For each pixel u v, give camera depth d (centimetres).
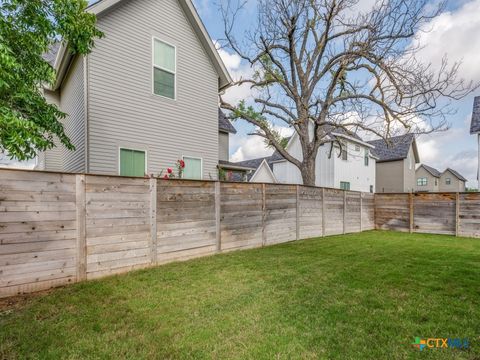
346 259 521
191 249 502
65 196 351
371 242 733
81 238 364
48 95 890
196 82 866
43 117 379
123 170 697
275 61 1032
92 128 645
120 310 280
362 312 286
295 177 1900
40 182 332
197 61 869
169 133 795
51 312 273
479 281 391
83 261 365
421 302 315
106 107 667
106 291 329
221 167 1036
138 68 726
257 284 368
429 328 253
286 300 315
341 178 1662
